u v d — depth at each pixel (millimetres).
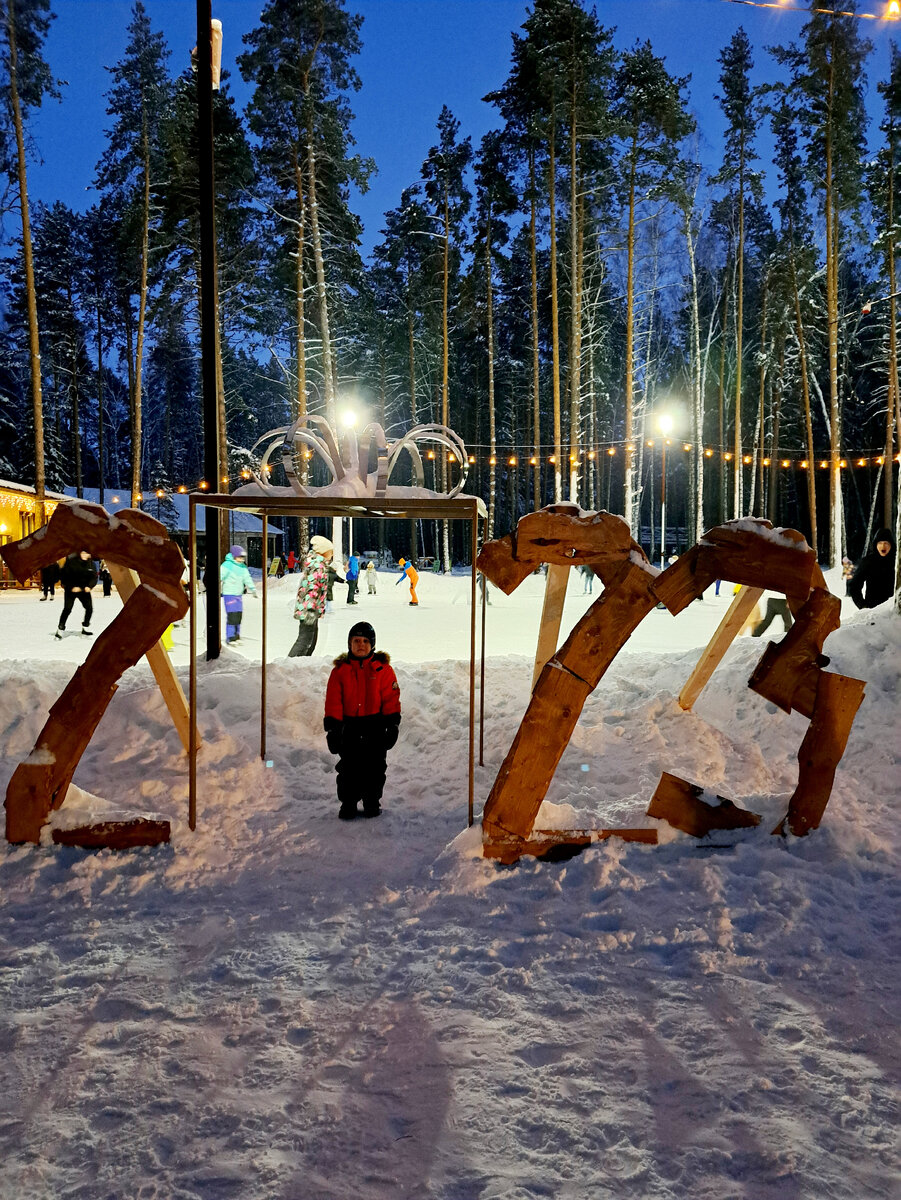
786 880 3469
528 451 49656
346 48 28562
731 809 3930
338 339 31828
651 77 28828
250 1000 2613
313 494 4207
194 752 4180
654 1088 2178
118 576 4633
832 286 28984
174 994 2650
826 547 45656
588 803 4422
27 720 5430
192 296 29766
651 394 45625
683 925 3135
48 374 43438
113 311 47625
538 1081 2205
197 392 61469
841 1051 2350
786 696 3971
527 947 2992
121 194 31750
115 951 2945
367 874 3682
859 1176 1854
